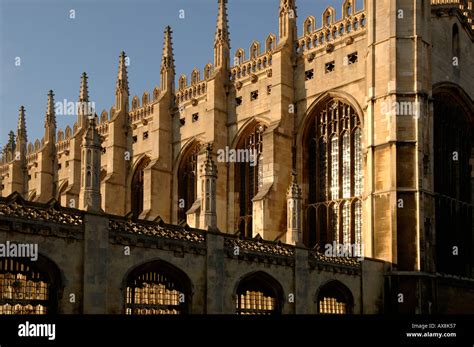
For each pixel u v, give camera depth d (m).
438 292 50.34
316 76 58.84
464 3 63.47
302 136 59.34
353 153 55.28
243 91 65.75
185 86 73.38
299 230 42.00
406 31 50.38
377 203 49.12
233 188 65.12
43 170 93.06
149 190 70.56
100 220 29.92
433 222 48.91
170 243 33.12
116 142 79.12
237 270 36.81
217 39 68.12
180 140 72.62
